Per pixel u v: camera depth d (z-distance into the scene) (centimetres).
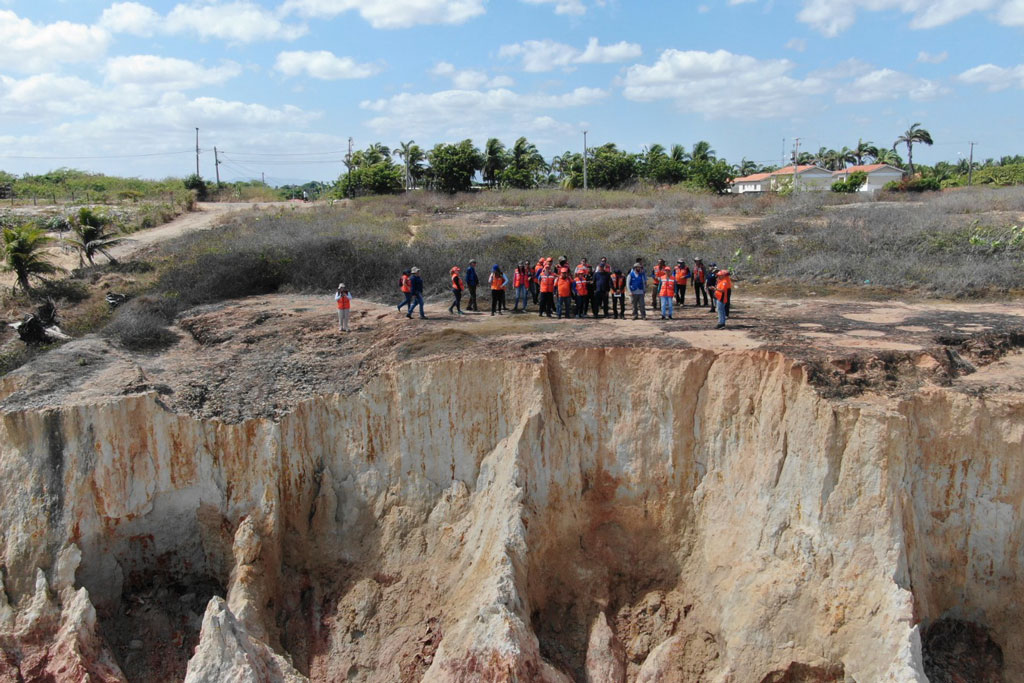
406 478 1941
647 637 1719
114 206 5547
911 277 2809
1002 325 2034
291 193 9262
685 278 2658
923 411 1587
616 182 7156
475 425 1912
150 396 1891
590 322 2352
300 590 1859
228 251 3447
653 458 1825
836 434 1555
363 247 3409
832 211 4156
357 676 1705
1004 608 1545
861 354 1731
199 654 1491
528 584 1694
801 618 1527
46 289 3266
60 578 1742
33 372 2111
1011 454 1533
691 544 1772
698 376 1798
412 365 1956
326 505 1934
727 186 7275
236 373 2208
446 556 1834
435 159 7006
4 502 1808
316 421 1977
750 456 1719
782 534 1608
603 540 1836
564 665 1678
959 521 1573
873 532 1494
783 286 2928
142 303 2888
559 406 1895
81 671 1595
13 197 5816
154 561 1897
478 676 1480
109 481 1831
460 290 2584
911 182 6562
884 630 1425
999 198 4069
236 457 1880
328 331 2505
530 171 7262
